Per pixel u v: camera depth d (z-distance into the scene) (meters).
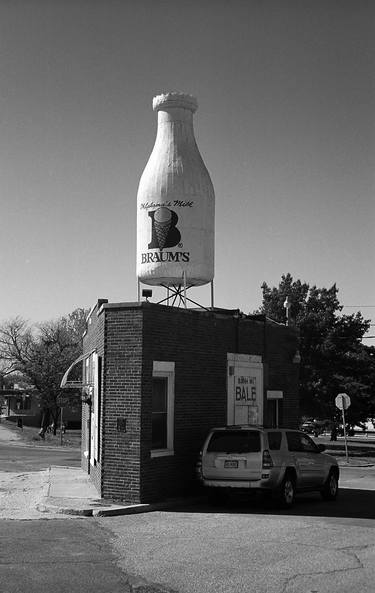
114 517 14.66
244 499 18.09
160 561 10.02
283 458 16.30
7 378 69.31
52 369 54.06
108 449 16.73
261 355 22.27
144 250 20.88
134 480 16.34
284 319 49.81
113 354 17.00
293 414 24.23
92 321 20.98
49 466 28.75
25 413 78.81
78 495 17.33
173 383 17.81
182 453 17.92
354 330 50.19
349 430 57.12
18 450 42.16
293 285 51.56
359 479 25.77
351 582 8.95
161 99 21.48
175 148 21.19
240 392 20.91
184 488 17.86
